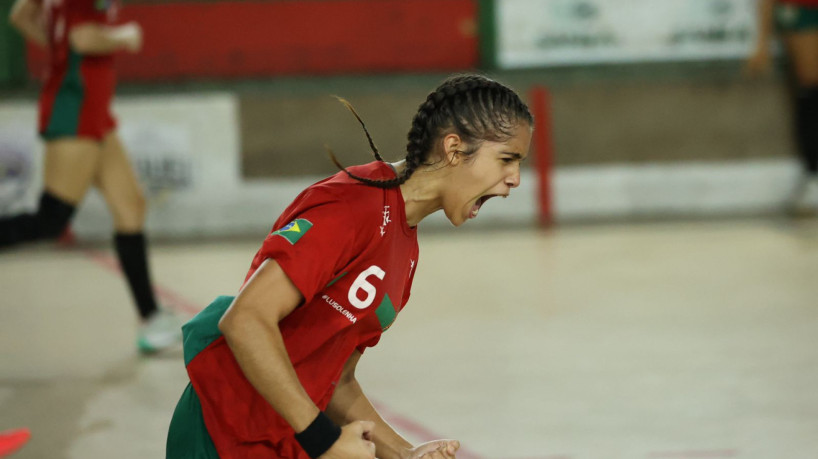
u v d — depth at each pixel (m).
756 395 14.73
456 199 6.92
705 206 31.78
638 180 31.66
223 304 7.15
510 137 6.72
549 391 15.22
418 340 18.45
